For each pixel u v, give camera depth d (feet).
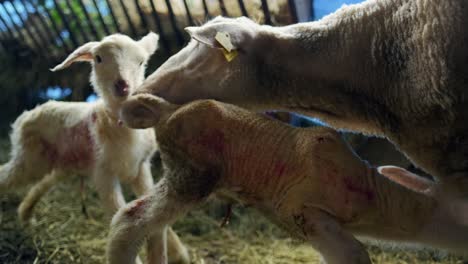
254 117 3.15
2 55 7.15
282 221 3.03
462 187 3.10
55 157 4.48
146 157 4.14
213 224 5.25
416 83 3.14
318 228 2.80
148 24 5.84
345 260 2.70
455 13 2.93
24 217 4.82
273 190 3.03
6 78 7.14
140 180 4.13
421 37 3.07
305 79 3.36
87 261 4.27
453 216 2.91
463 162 3.15
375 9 3.28
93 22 6.27
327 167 2.89
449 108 3.05
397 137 3.41
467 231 2.91
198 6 5.45
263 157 3.04
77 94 6.90
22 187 4.62
